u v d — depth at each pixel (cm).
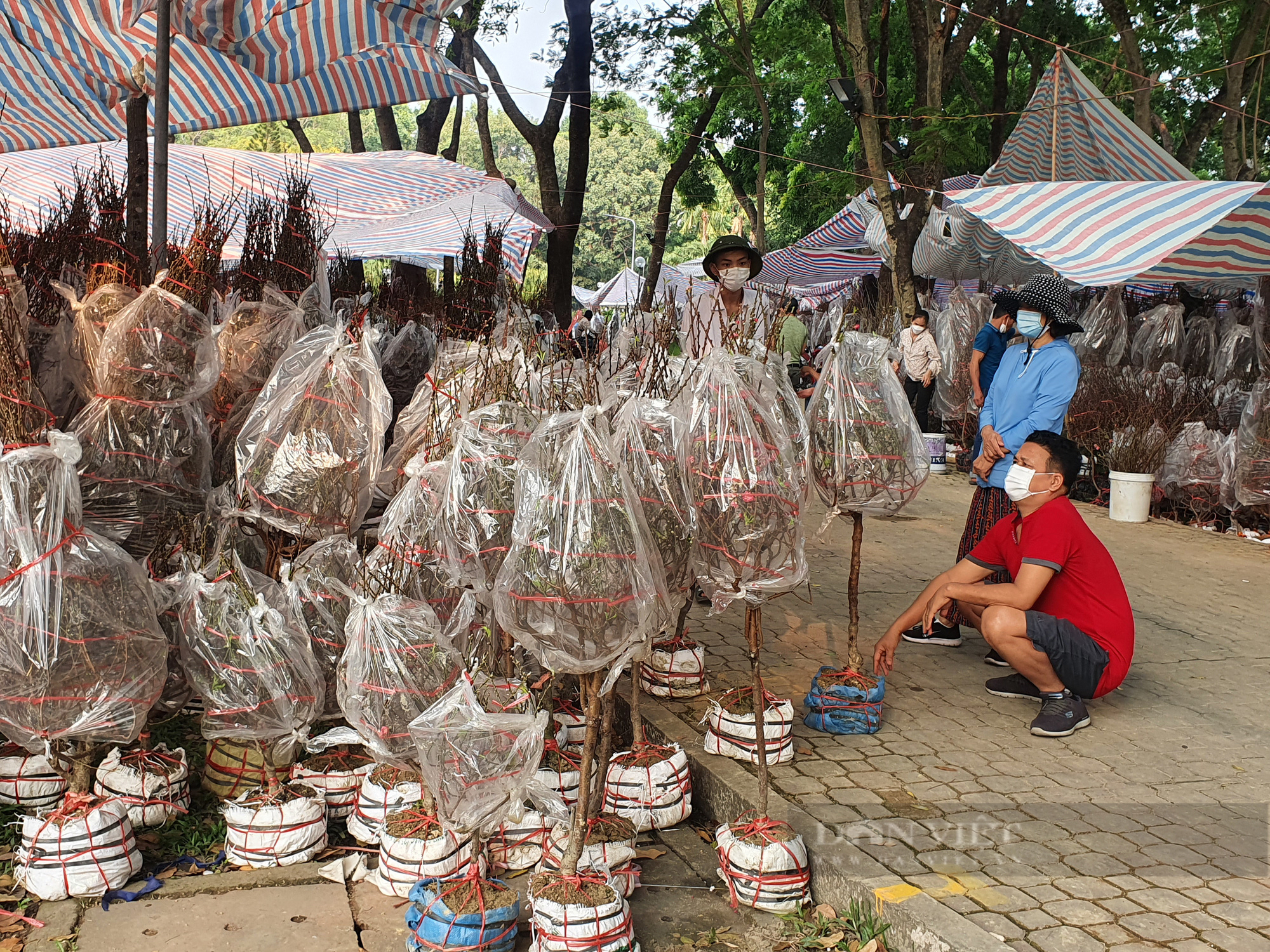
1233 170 1585
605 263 6006
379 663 336
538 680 443
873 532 933
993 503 574
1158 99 2036
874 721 468
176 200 889
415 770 352
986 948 296
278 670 357
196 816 397
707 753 441
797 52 2367
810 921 345
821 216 2805
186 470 422
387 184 970
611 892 312
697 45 1922
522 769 305
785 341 818
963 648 605
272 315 522
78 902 333
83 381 451
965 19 1543
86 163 869
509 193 984
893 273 1525
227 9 540
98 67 652
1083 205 654
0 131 716
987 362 830
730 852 355
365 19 574
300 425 405
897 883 336
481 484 364
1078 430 1162
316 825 370
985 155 2097
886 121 1548
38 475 324
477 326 672
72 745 354
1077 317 1392
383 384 430
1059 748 458
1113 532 962
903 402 466
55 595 321
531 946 311
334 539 407
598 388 378
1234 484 930
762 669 552
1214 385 1164
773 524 352
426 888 323
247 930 323
